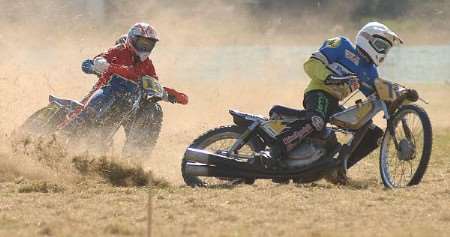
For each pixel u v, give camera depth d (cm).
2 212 2475
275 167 3091
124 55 3769
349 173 3641
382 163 3083
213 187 3075
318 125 3069
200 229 2247
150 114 3781
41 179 3073
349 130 3081
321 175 3105
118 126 3716
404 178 3206
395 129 3052
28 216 2414
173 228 2253
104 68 3697
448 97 7531
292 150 3095
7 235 2142
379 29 3077
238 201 2700
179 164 3912
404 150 3014
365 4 11650
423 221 2406
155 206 2608
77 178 3117
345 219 2431
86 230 2211
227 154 3134
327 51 3086
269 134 3111
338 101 3131
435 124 5816
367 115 3061
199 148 3164
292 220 2406
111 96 3697
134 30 3756
